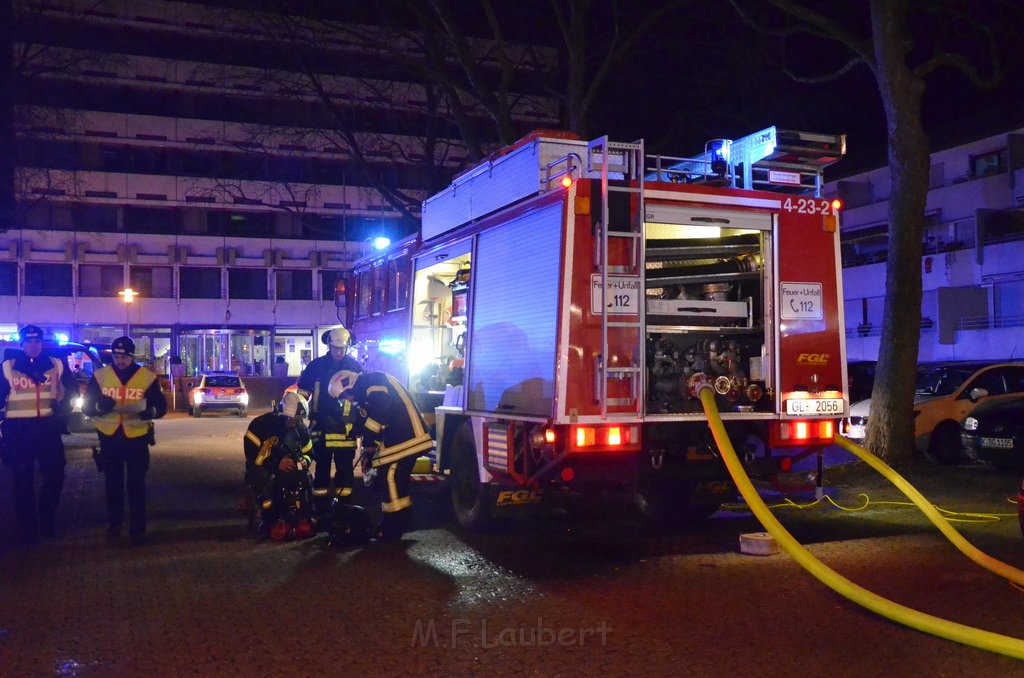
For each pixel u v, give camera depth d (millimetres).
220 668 4828
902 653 4891
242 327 54156
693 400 7930
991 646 4863
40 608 6047
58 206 51281
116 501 8438
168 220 53312
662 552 7543
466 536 8398
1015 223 33688
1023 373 14258
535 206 7867
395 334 11773
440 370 10422
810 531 8461
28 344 8391
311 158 54031
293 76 45938
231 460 15961
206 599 6230
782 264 8188
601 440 7406
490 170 8883
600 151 7605
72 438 20844
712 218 7965
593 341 7398
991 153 34094
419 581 6625
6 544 8312
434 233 10398
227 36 51875
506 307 8273
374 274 13031
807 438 8281
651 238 8531
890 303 12312
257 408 39906
